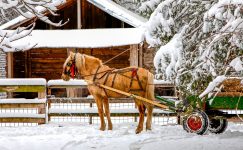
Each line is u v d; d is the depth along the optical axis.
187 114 11.45
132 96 12.38
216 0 9.23
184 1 9.96
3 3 7.82
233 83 10.77
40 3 7.96
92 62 13.14
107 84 12.86
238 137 11.54
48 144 10.82
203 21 9.28
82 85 14.95
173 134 12.23
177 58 9.19
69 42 23.17
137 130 12.62
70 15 25.86
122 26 25.19
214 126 12.47
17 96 25.77
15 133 12.91
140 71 12.66
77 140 11.34
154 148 10.16
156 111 14.49
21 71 26.94
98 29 23.98
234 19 8.30
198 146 10.27
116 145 10.63
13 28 23.50
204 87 9.68
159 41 9.95
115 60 26.31
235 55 9.03
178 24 10.19
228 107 11.70
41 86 14.70
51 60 26.86
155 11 9.84
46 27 25.75
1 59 24.58
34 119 14.70
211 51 8.94
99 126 14.20
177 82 9.57
